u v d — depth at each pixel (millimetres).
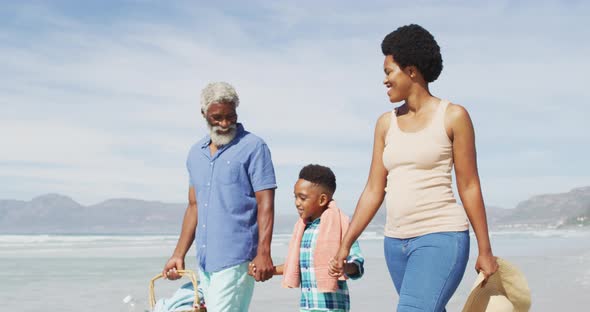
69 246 26859
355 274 3484
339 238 3664
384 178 3178
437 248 2832
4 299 8742
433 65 2969
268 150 3941
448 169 2902
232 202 3822
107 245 28406
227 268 3785
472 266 13586
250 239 3842
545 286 9789
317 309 3656
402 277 3023
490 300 2863
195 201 4230
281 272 3914
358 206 3240
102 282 11023
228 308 3777
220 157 3879
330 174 3805
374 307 7777
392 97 3025
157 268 14375
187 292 4121
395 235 2994
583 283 10219
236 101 3881
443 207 2871
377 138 3184
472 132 2875
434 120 2904
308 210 3764
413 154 2910
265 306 7824
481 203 2854
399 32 3004
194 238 4246
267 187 3848
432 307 2793
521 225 154000
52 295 9172
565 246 26359
